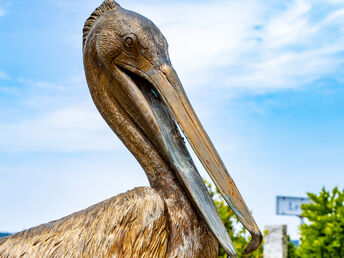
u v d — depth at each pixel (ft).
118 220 11.53
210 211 11.94
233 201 11.80
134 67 12.38
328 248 33.73
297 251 36.09
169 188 12.44
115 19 12.40
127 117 12.99
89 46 12.85
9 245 11.62
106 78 12.90
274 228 41.32
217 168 11.91
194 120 12.09
